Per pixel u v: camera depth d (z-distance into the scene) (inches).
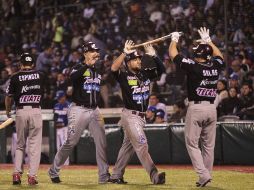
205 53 992.2
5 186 1051.9
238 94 1734.7
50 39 2566.4
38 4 2790.4
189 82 987.9
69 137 1069.8
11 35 2716.5
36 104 1075.9
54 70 2178.9
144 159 1024.9
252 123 1473.9
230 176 1189.1
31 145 1072.8
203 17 1929.1
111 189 995.9
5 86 2052.2
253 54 1879.9
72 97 1083.3
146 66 1392.7
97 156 1083.3
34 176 1063.6
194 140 986.1
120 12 2319.1
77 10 2600.9
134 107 1024.9
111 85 2032.5
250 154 1470.2
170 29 2015.3
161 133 1560.0
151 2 2267.5
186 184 1060.5
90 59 1064.2
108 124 1742.1
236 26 1881.2
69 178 1201.4
